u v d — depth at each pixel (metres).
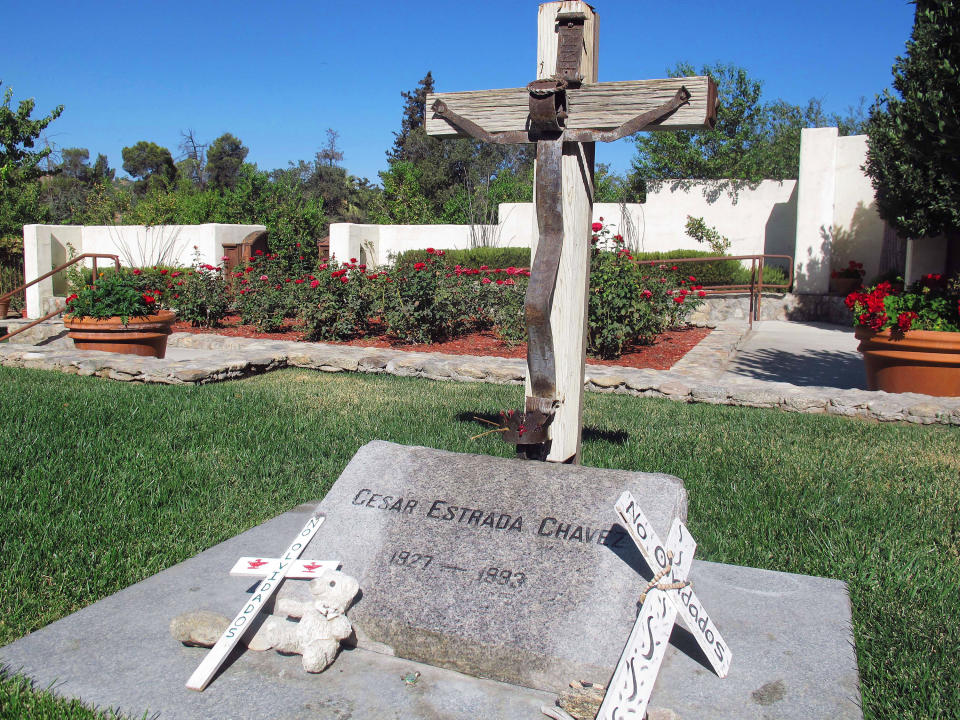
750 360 10.02
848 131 30.80
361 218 36.59
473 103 3.52
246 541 3.63
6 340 12.23
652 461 5.00
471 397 7.03
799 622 2.93
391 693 2.45
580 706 2.28
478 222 21.69
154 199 26.03
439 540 2.92
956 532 3.93
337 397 6.94
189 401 6.38
